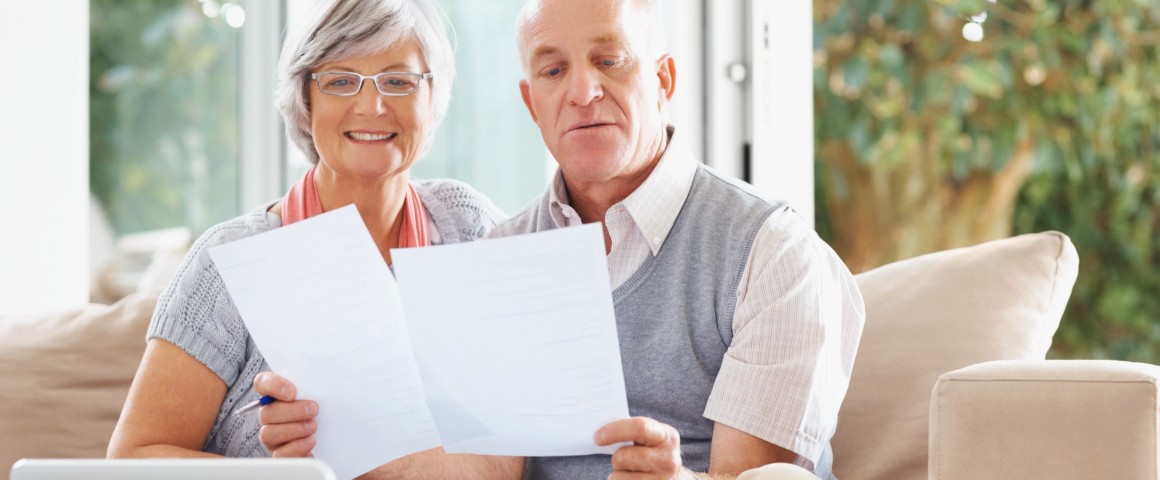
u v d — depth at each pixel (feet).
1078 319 11.76
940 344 5.55
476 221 6.06
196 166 9.62
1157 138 11.52
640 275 5.11
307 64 5.52
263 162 9.78
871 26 11.85
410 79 5.60
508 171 9.11
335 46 5.46
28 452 6.19
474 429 4.03
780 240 4.93
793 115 8.24
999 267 5.72
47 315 6.66
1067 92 11.57
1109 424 4.05
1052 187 11.76
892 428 5.50
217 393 5.40
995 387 4.23
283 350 4.44
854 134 11.98
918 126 11.91
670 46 8.18
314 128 5.64
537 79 5.09
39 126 8.10
